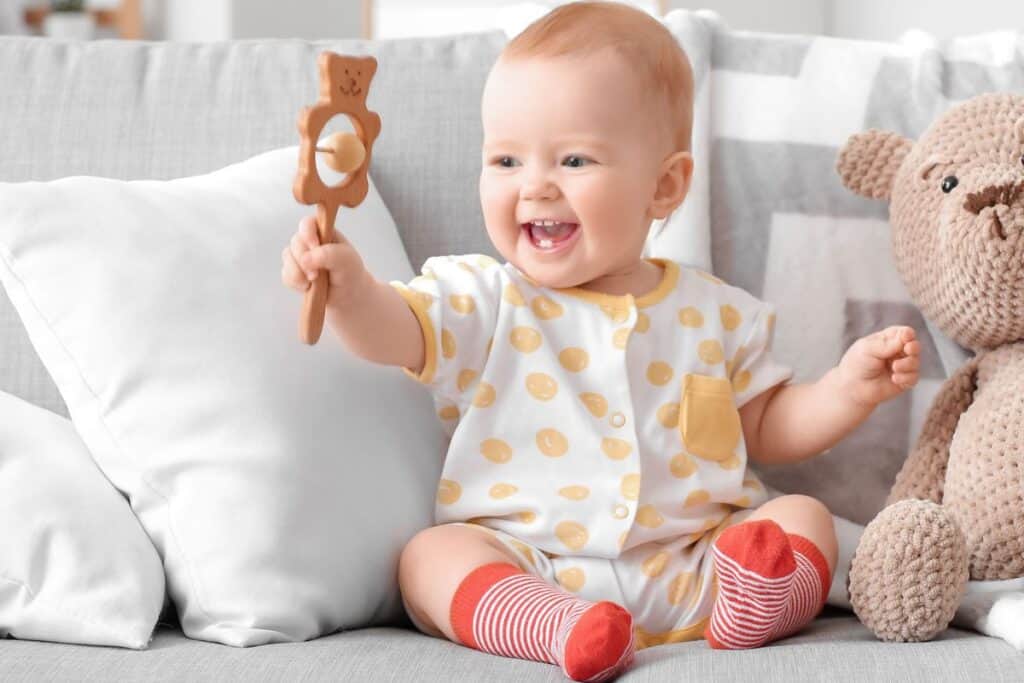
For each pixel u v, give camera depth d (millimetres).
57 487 1130
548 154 1282
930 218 1363
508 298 1316
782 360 1500
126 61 1582
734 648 1084
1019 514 1222
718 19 1623
